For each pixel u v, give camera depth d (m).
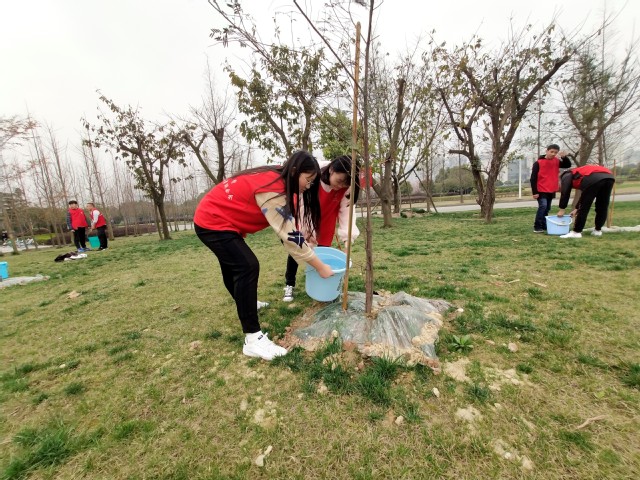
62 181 17.00
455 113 10.21
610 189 5.36
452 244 5.94
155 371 2.21
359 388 1.80
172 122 12.61
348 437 1.51
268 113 9.68
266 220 2.20
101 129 12.45
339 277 2.49
